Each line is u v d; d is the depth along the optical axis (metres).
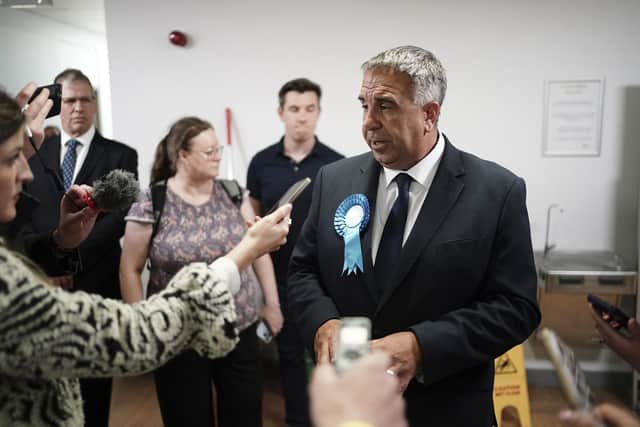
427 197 1.29
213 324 0.96
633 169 3.04
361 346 0.67
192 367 2.06
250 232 1.12
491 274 1.26
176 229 2.06
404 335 1.19
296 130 2.81
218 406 2.20
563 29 2.99
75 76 2.39
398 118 1.21
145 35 3.26
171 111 3.31
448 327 1.20
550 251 3.12
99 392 2.29
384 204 1.37
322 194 1.48
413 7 3.09
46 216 2.20
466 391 1.28
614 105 3.02
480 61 3.08
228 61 3.24
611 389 3.08
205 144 2.07
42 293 0.80
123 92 3.32
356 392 0.61
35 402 0.89
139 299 2.07
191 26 3.23
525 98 3.08
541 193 3.14
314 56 3.20
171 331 0.92
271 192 2.85
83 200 1.44
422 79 1.20
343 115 3.22
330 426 0.59
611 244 3.11
